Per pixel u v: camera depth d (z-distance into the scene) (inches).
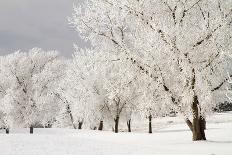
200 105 816.3
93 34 849.5
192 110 834.8
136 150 631.8
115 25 830.5
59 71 2042.3
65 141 684.7
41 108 1697.8
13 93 1678.2
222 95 858.1
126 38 849.5
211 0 842.8
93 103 1680.6
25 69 1777.8
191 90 781.9
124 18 828.6
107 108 1697.8
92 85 1688.0
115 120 1644.9
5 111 1653.5
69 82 1894.7
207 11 845.8
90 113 1707.7
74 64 1776.6
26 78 1766.7
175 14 822.5
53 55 1971.0
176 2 820.6
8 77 1771.7
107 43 858.8
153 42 783.7
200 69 810.8
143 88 814.5
